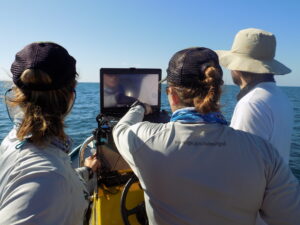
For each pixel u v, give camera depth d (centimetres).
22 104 101
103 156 204
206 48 117
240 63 179
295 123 1310
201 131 104
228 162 100
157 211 110
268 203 103
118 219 180
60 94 104
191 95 105
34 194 86
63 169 97
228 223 102
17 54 104
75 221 104
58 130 104
